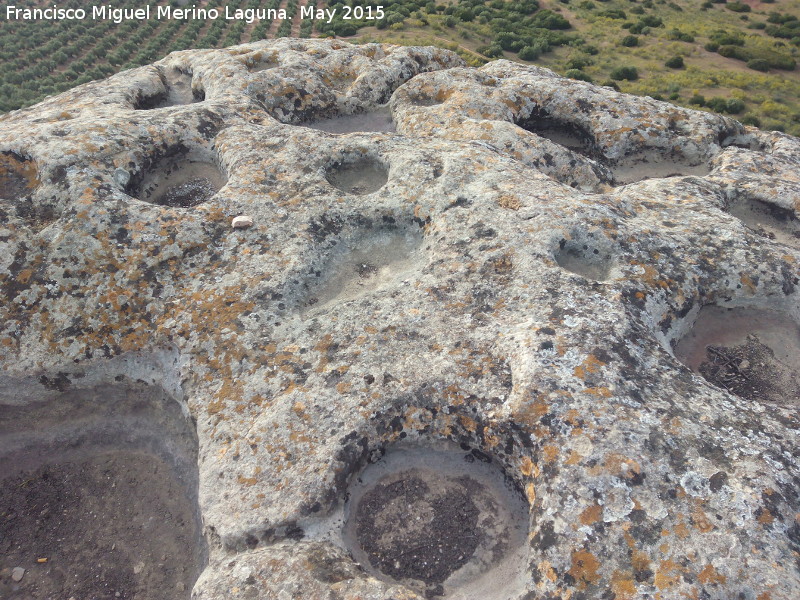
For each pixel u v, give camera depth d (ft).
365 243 24.39
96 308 20.83
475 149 28.04
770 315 22.63
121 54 159.02
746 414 17.08
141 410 21.02
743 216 28.91
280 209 24.31
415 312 20.33
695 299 21.91
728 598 13.32
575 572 14.12
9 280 21.13
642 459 15.46
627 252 22.44
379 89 37.70
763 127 94.84
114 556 18.43
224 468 16.99
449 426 17.87
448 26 153.07
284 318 20.66
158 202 26.63
